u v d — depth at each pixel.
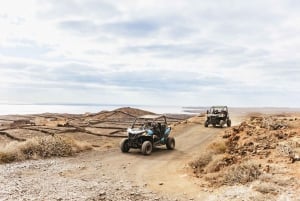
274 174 9.02
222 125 26.83
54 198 8.05
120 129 30.83
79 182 9.84
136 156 14.93
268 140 13.17
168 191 8.99
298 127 15.05
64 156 14.93
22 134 22.59
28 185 9.29
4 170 11.35
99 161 13.66
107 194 8.58
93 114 61.16
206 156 12.47
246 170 9.43
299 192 7.55
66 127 29.69
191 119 35.75
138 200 8.11
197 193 8.73
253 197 7.52
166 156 14.88
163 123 17.14
